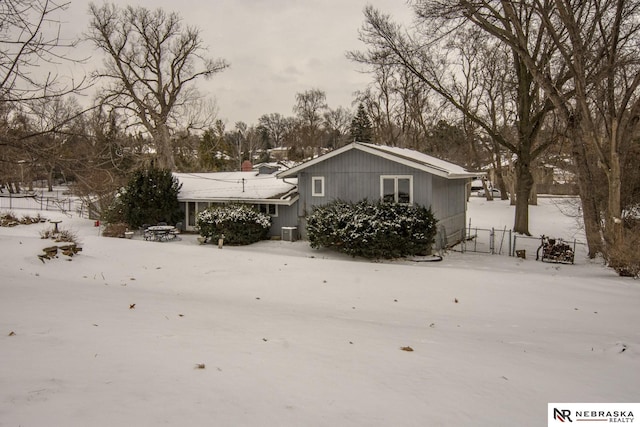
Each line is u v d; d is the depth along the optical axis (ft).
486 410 14.48
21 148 25.79
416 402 14.64
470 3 61.31
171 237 77.00
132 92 106.42
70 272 42.98
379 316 30.94
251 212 73.51
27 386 13.14
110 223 87.92
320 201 71.41
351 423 12.62
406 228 59.98
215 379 15.01
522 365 19.79
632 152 67.92
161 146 115.85
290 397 14.07
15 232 79.97
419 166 61.57
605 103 60.18
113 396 12.91
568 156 120.47
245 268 48.37
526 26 77.46
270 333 22.36
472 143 138.31
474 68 127.54
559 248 61.26
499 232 91.71
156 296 32.45
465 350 21.72
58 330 19.63
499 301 36.32
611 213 53.36
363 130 191.42
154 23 123.95
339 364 17.93
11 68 25.04
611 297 37.88
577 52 54.24
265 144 300.81
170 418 11.80
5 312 22.40
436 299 36.86
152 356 16.88
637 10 57.98
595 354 22.54
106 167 34.19
